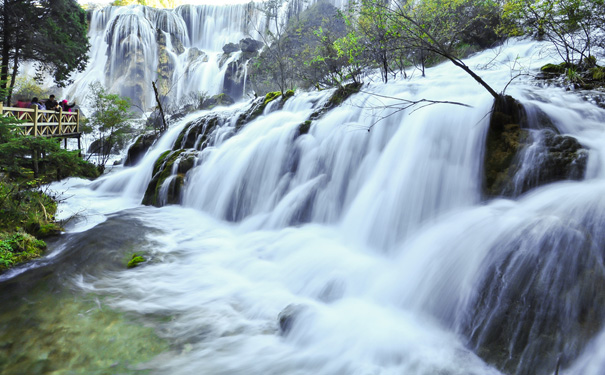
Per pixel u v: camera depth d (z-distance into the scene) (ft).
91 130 59.47
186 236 23.48
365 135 23.70
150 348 12.20
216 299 15.56
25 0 64.90
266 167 27.68
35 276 17.22
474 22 42.14
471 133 19.52
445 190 18.83
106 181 40.70
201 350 12.19
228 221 27.14
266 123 33.53
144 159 46.34
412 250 16.20
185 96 110.93
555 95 23.57
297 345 12.45
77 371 10.97
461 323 11.97
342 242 19.99
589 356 9.49
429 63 45.19
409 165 20.26
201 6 162.09
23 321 13.51
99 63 146.20
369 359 11.38
